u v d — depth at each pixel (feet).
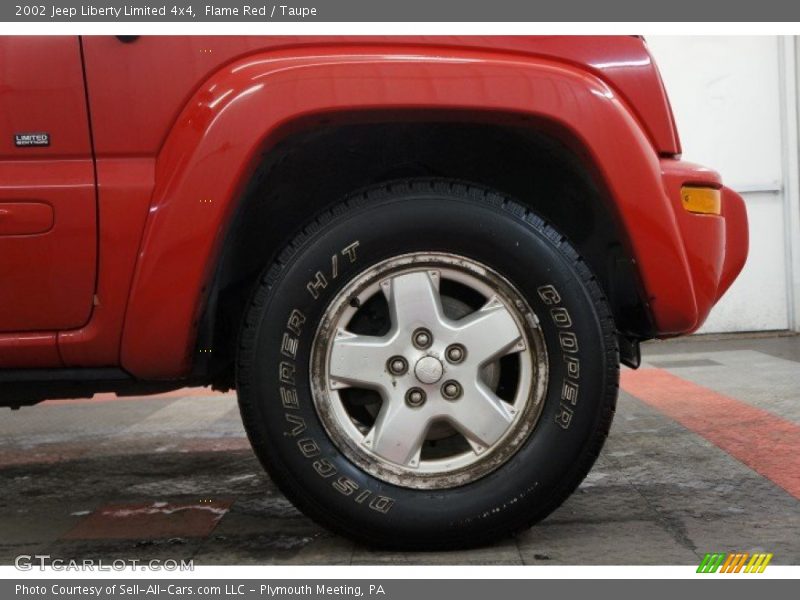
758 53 25.88
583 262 8.32
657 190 8.23
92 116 8.00
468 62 7.97
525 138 8.75
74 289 8.03
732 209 9.61
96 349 8.13
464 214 8.12
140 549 9.02
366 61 7.86
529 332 8.24
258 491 11.41
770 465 11.67
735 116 26.05
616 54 8.48
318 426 8.16
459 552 8.44
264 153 8.01
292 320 8.09
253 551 8.79
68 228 7.95
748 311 26.55
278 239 9.54
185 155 7.86
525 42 8.24
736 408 15.67
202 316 8.66
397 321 8.20
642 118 8.54
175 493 11.46
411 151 9.30
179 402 18.88
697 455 12.34
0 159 7.99
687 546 8.54
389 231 8.09
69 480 12.36
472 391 8.20
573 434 8.17
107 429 16.14
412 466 8.20
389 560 8.27
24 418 17.43
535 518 8.30
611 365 8.25
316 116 7.84
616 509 9.88
